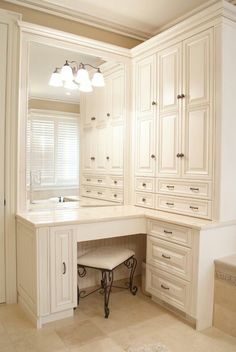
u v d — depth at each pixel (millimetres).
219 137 2094
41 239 2008
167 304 2340
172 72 2482
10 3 2420
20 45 2381
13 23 2352
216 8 2068
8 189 2387
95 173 3102
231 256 2146
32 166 2635
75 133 2945
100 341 1906
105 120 3131
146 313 2273
